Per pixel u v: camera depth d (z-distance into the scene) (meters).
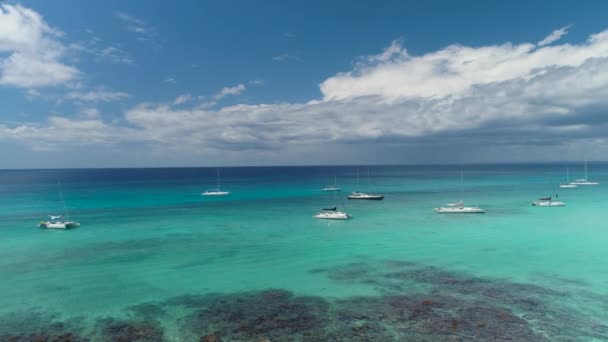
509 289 23.42
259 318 19.62
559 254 31.94
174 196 84.44
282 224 48.28
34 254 32.91
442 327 18.33
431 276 26.23
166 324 19.02
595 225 46.09
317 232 42.72
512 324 18.56
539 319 19.11
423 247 34.97
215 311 20.58
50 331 18.33
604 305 20.83
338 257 31.61
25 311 20.72
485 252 32.84
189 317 19.83
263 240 38.59
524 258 30.69
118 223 48.91
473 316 19.52
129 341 17.31
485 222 49.03
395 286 24.25
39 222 48.88
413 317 19.50
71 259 31.25
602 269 27.47
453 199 76.88
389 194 89.00
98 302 21.95
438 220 50.91
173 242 37.72
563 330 17.91
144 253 33.28
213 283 25.20
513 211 58.56
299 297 22.55
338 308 20.80
